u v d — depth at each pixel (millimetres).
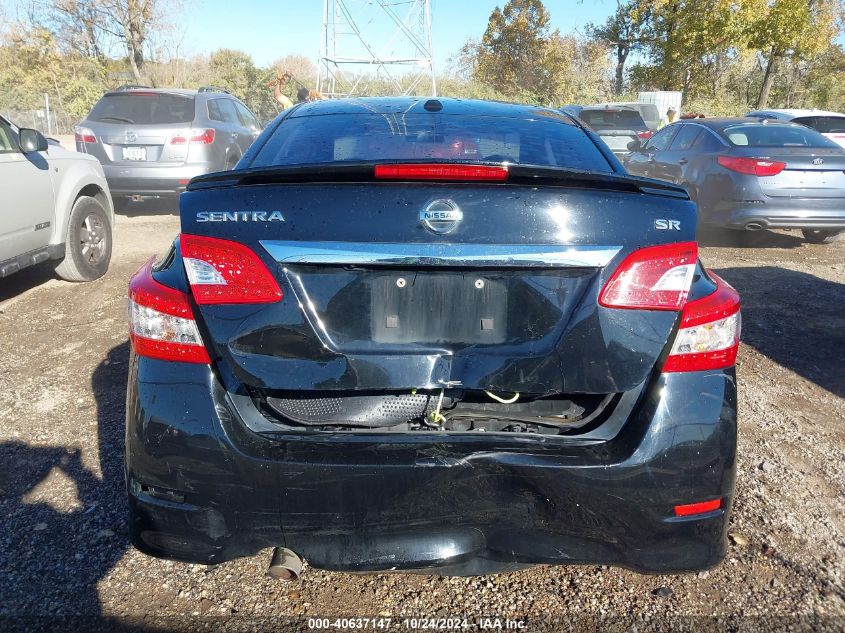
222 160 9906
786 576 2680
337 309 2105
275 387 2084
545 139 3066
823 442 3748
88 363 4676
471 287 2113
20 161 5570
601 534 2129
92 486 3205
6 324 5461
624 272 2104
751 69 35156
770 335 5461
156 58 29766
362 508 2068
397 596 2570
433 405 2182
